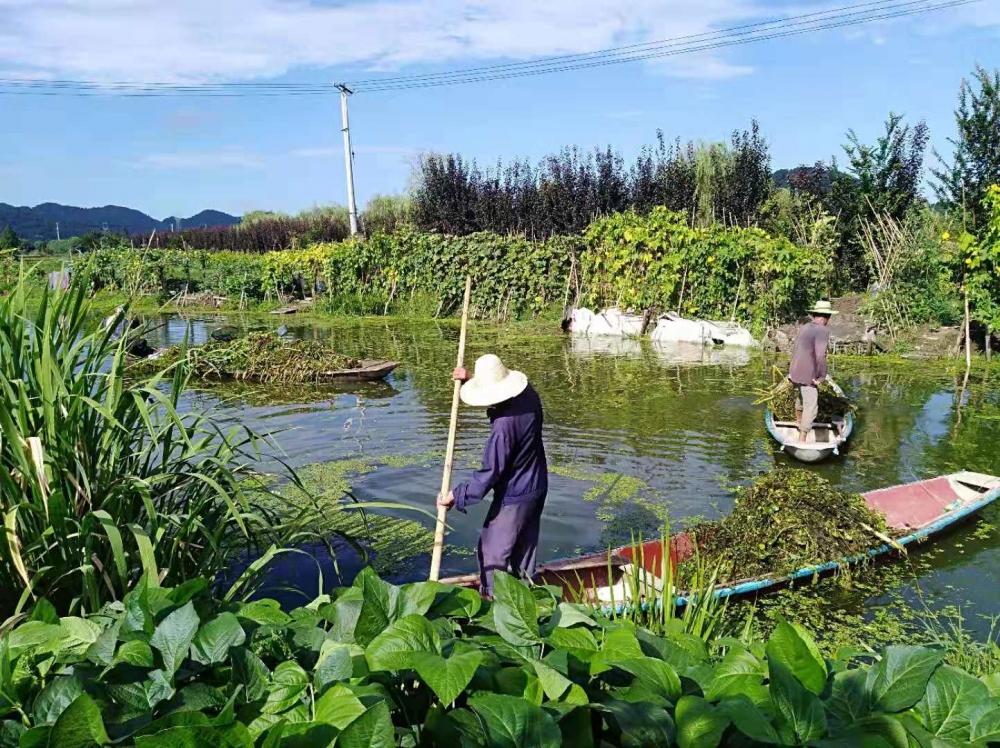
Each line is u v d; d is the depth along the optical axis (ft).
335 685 5.36
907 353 57.11
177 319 88.84
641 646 6.75
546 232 103.30
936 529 23.06
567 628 6.91
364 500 26.45
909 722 5.61
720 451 32.96
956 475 27.35
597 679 6.35
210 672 6.06
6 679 6.02
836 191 78.28
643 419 38.58
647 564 19.89
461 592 7.53
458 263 87.51
